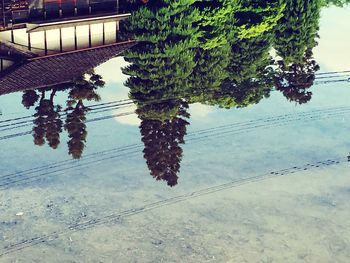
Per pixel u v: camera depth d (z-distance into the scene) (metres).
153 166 47.12
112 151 48.28
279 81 62.16
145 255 39.09
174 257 39.16
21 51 50.50
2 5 50.81
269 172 48.06
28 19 53.25
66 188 43.91
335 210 44.62
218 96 57.00
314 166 49.28
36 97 52.00
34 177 44.47
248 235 41.47
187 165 47.81
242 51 65.69
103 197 43.53
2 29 51.56
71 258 38.31
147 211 42.75
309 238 41.69
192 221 42.25
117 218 41.88
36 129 48.12
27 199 42.50
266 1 68.44
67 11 56.09
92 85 55.41
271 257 39.78
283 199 45.28
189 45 60.09
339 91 60.94
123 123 51.78
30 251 38.50
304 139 52.62
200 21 63.38
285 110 56.78
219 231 41.59
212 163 48.34
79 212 41.97
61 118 49.47
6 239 39.25
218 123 53.56
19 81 47.81
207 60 61.47
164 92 54.50
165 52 57.22
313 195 46.00
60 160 46.44
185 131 51.38
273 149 50.84
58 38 55.16
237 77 61.00
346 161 50.31
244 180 46.88
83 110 50.69
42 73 49.69
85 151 47.88
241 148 50.59
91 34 57.69
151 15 60.09
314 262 39.69
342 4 92.12
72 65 52.03
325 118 56.03
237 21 67.94
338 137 53.34
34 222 40.75
